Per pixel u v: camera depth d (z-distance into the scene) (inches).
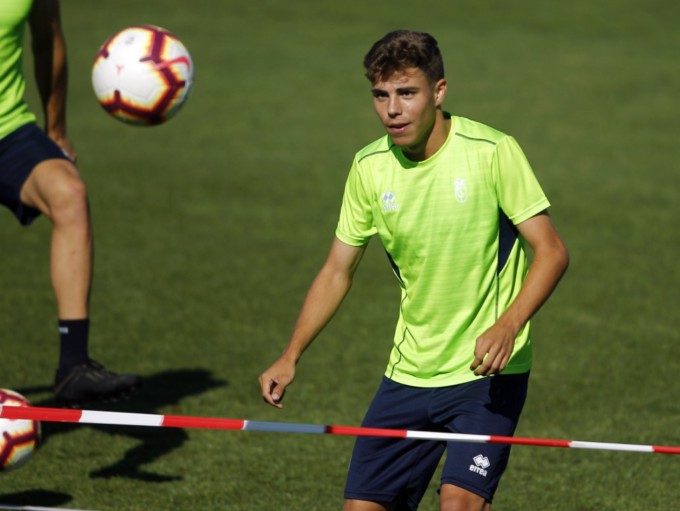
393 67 533.3
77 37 2741.1
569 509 719.7
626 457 810.2
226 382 970.7
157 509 709.9
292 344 580.1
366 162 574.2
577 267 1346.0
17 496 724.7
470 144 556.7
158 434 847.7
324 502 725.3
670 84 2490.2
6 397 663.8
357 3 3238.2
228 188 1708.9
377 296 1251.2
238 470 780.0
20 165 757.9
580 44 2856.8
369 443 585.3
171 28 2925.7
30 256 1364.4
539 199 545.6
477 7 3221.0
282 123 2145.7
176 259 1363.2
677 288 1269.7
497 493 745.6
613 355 1048.8
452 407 565.6
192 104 2272.4
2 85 760.3
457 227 556.4
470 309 565.0
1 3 744.3
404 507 596.1
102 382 731.4
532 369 1010.1
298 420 882.8
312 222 1545.3
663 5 3297.2
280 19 3063.5
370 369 1011.9
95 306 1182.3
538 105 2293.3
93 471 772.0
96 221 1518.2
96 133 2034.9
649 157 1934.1
